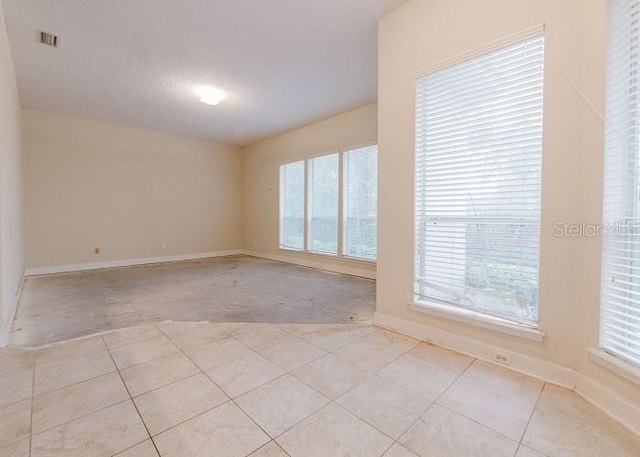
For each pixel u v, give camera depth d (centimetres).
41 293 376
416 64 232
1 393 161
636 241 142
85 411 147
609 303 153
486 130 202
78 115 518
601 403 152
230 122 561
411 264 239
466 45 205
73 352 210
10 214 293
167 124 572
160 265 595
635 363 139
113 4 244
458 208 217
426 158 233
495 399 159
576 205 166
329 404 154
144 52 317
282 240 652
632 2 142
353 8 248
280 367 191
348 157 511
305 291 393
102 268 557
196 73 364
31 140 487
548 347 177
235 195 749
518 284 192
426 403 156
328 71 361
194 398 158
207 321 277
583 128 162
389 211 252
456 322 215
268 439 130
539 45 179
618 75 148
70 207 527
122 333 244
